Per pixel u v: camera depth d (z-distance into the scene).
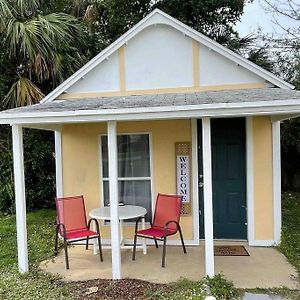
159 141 6.98
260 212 6.72
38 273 5.45
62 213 6.38
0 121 5.11
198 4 13.70
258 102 4.43
